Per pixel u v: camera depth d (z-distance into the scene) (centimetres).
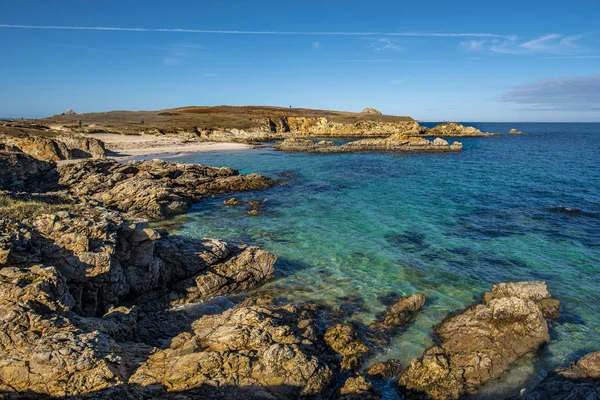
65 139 4547
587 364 949
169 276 1462
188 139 7944
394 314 1280
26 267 1000
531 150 7519
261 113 13025
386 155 6500
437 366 971
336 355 1062
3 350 794
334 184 3750
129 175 3072
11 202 1409
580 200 3005
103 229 1229
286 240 2073
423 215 2578
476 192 3353
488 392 928
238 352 937
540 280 1577
